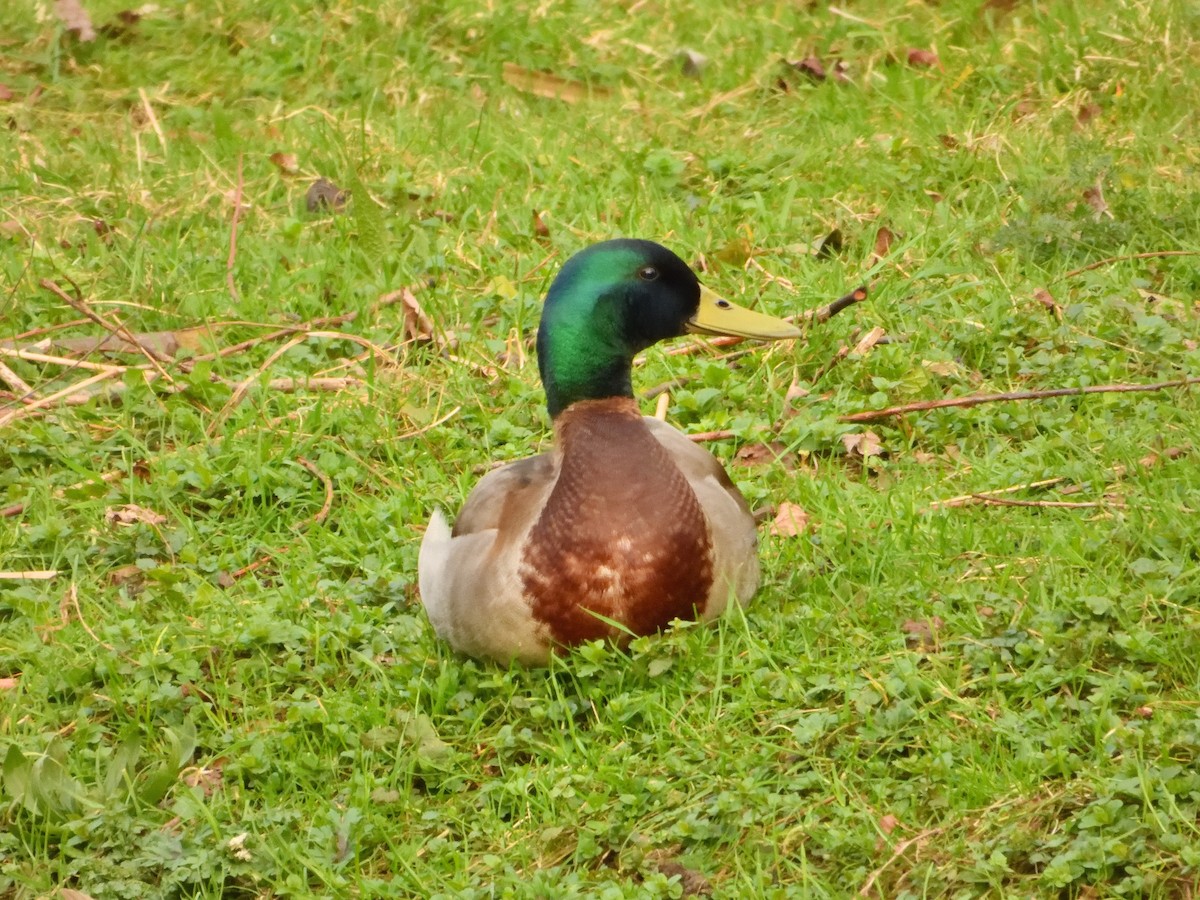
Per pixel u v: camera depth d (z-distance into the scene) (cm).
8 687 891
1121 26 1570
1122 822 693
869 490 991
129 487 1051
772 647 853
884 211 1338
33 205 1402
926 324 1170
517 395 1130
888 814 733
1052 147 1412
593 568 801
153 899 751
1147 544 882
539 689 831
